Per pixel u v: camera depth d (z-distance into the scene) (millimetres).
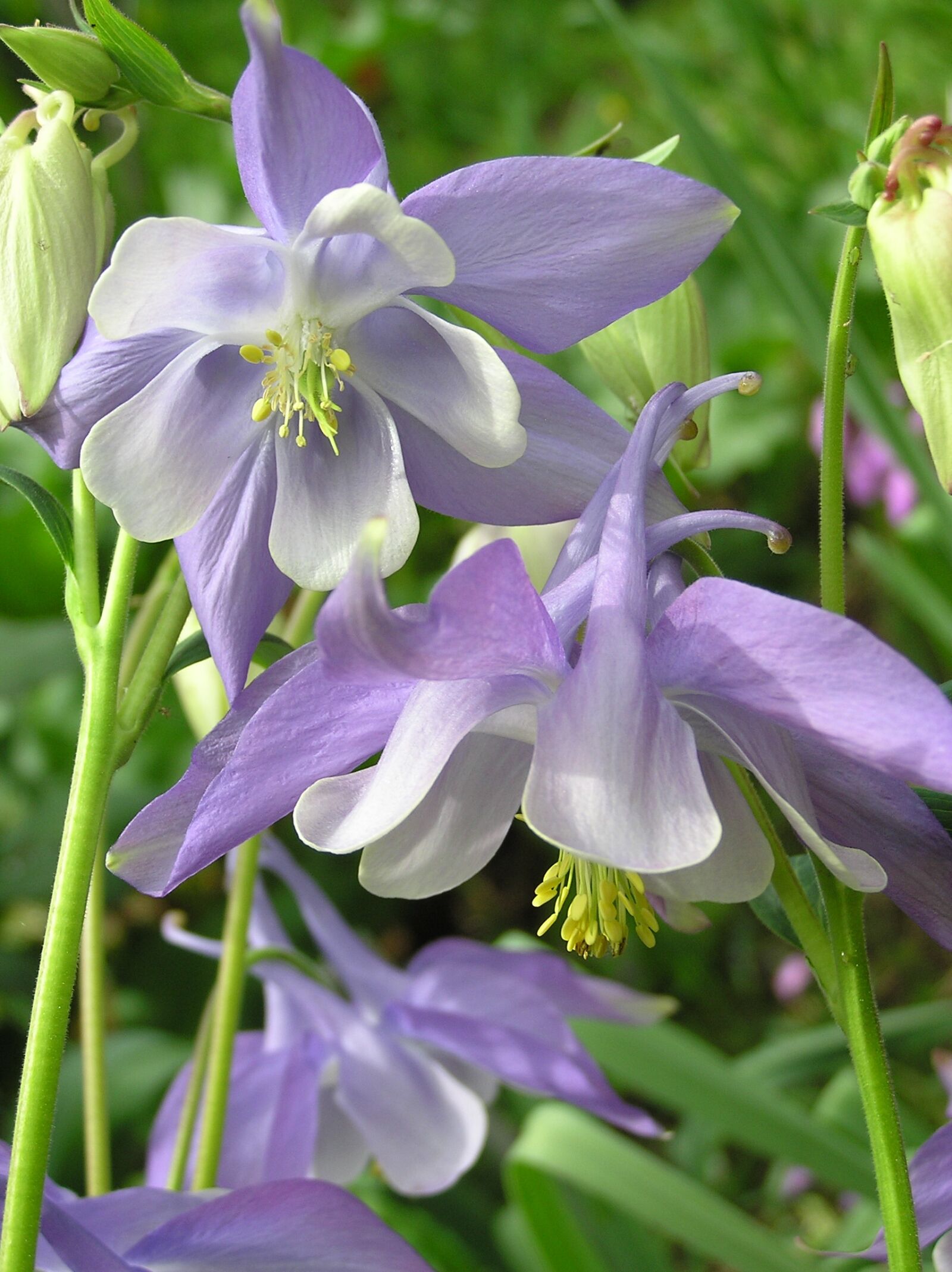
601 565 274
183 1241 293
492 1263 612
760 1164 787
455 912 971
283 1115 371
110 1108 594
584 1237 479
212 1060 357
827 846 261
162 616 303
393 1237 294
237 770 272
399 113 1213
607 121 1081
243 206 992
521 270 289
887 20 946
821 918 315
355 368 299
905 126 286
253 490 302
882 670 252
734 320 974
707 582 259
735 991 935
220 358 302
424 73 1211
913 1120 552
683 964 938
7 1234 280
